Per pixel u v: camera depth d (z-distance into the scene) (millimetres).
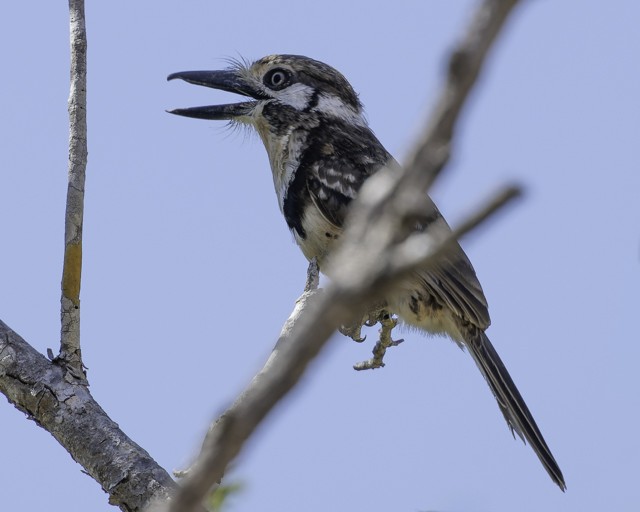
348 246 3090
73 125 9250
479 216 2830
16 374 8695
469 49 2803
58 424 8492
